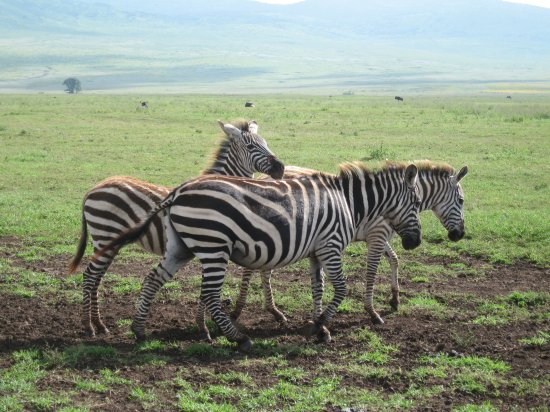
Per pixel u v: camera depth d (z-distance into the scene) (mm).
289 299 20203
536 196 35125
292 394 13578
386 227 18578
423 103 127438
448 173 20703
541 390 14062
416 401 13578
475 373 14758
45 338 16625
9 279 21359
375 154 46969
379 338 17031
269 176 19719
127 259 24516
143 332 16422
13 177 39062
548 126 69938
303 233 16031
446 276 23266
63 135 59250
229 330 15820
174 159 46625
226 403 13109
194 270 23359
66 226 28234
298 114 86000
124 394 13492
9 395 13180
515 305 20125
